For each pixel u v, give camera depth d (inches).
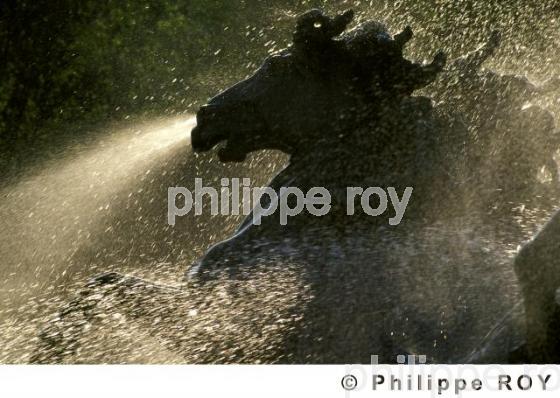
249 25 1980.8
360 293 744.3
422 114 787.4
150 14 2116.1
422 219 772.0
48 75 2127.2
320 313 742.5
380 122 789.2
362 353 722.8
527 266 594.9
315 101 792.9
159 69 2094.0
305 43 788.0
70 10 2151.8
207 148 802.8
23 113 2101.4
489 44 806.5
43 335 765.9
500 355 624.7
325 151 793.6
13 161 2012.8
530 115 787.4
